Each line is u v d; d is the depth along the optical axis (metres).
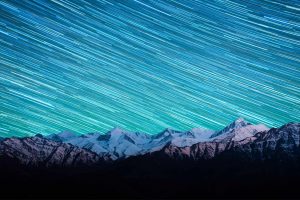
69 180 176.00
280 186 170.25
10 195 149.75
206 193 173.00
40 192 159.38
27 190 161.00
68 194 156.38
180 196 170.75
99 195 158.12
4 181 175.38
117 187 173.88
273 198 155.50
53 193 157.25
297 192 161.00
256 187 171.75
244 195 163.62
